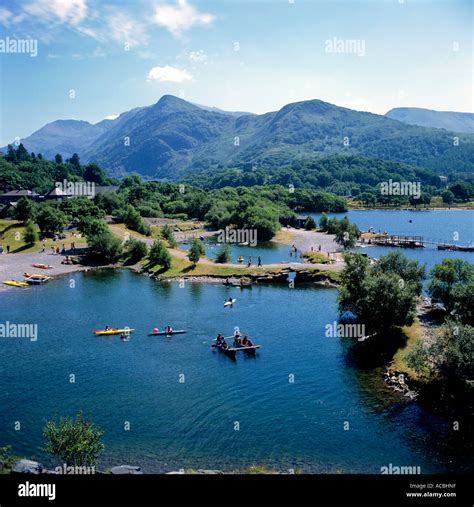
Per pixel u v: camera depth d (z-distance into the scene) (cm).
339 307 8262
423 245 18450
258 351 7438
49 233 16975
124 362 7044
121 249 14975
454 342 5584
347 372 6594
